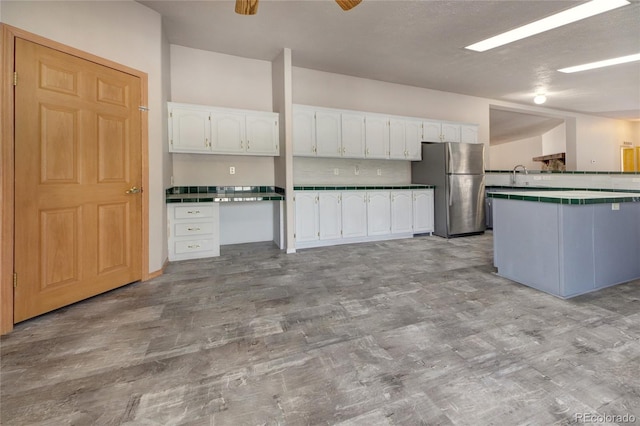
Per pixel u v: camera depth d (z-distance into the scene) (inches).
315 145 172.7
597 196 100.8
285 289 105.3
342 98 193.9
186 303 93.6
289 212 158.2
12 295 77.8
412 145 203.3
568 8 117.8
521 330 74.5
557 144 371.2
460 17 124.6
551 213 97.0
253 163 176.6
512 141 442.6
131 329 77.2
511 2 114.0
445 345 68.3
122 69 106.1
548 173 209.6
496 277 116.1
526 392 52.6
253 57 169.0
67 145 90.2
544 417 46.9
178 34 140.8
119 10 105.3
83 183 94.5
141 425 46.4
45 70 84.9
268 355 65.2
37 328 77.9
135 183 111.4
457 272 123.1
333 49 156.1
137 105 111.7
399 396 52.1
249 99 171.3
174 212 141.1
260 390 54.2
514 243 110.6
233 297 98.3
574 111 295.9
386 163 213.6
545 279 99.7
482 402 50.4
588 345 67.2
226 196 151.9
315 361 62.9
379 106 205.9
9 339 72.5
